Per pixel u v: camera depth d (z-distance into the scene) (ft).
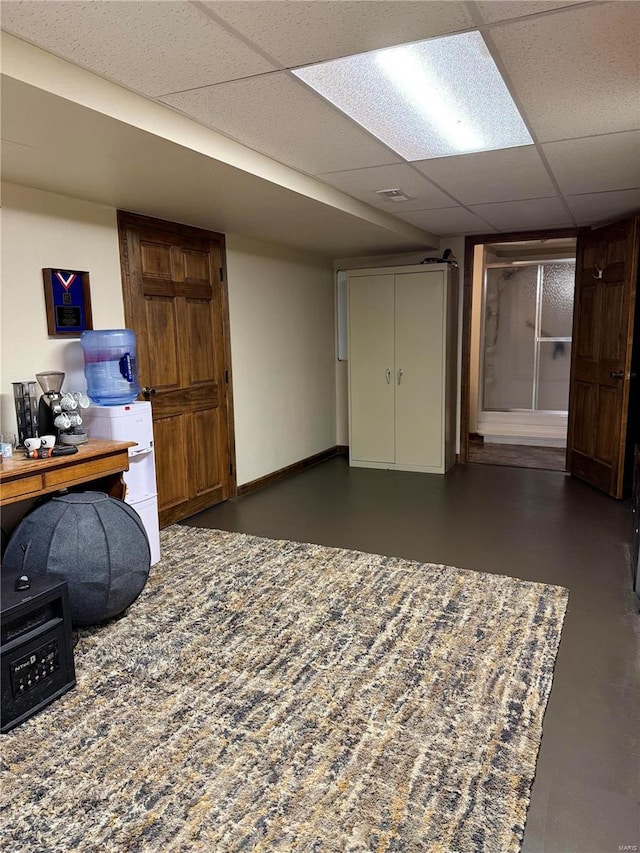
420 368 18.13
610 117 8.18
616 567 10.79
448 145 9.30
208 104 7.46
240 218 12.92
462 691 7.13
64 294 10.46
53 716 6.80
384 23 5.57
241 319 15.85
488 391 25.27
